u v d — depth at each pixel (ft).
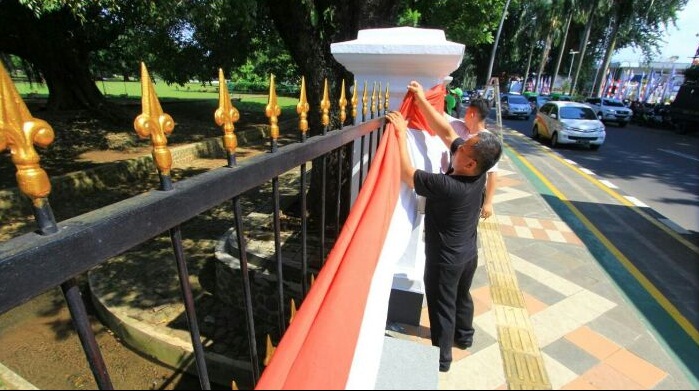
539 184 25.93
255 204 24.11
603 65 102.47
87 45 48.55
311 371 3.30
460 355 9.15
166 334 13.21
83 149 38.60
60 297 16.61
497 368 8.79
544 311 11.11
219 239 18.63
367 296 4.17
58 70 47.93
